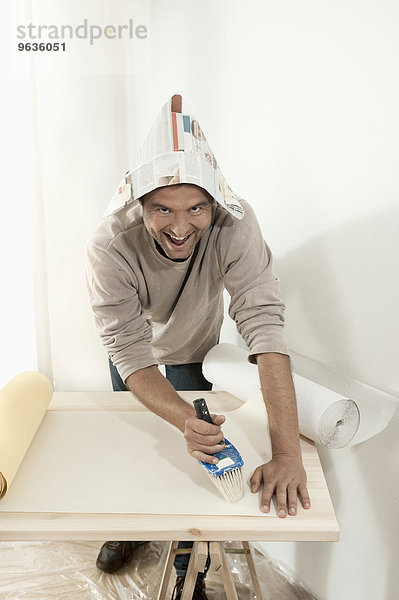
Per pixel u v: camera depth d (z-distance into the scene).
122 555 1.70
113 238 1.22
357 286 1.36
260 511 0.98
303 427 1.18
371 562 1.46
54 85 1.81
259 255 1.22
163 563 1.74
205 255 1.26
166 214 1.04
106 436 1.22
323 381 1.50
